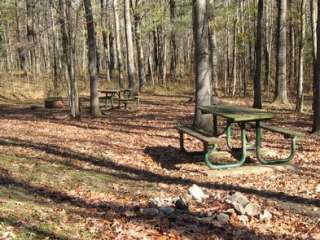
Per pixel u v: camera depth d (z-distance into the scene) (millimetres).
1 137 12867
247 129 14219
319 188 7969
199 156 10391
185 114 18734
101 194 7496
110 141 12281
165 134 13516
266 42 32250
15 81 33969
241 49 32031
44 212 6227
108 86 34906
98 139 12609
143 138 12797
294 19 31594
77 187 7867
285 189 7996
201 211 6605
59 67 33875
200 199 7270
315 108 12930
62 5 17547
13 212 6047
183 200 6824
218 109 10453
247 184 8297
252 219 6363
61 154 10516
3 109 23531
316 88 12844
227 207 6727
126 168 9453
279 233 5941
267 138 12648
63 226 5719
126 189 7863
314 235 5926
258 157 9602
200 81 12125
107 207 6742
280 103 22469
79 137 12961
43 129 14695
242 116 8953
